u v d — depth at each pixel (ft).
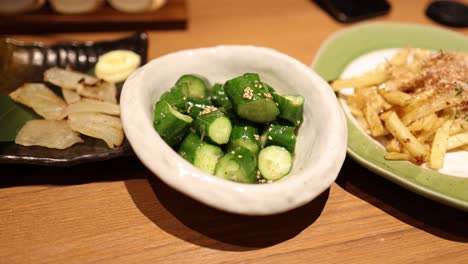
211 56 1.23
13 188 1.13
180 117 1.08
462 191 1.08
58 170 1.18
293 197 0.94
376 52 1.55
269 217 1.11
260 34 1.69
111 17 1.62
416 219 1.14
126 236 1.06
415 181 1.09
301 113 1.16
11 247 1.02
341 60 1.48
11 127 1.23
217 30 1.69
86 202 1.12
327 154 1.01
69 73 1.37
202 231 1.08
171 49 1.58
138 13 1.65
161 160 0.96
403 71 1.33
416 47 1.59
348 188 1.19
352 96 1.33
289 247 1.06
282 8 1.83
